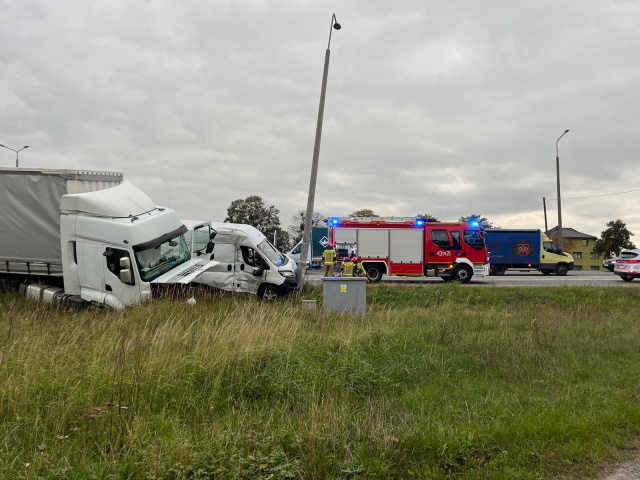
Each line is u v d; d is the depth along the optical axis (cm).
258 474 369
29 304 1262
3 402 466
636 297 1738
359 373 606
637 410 532
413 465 403
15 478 343
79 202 1205
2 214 1382
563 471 406
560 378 661
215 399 517
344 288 1238
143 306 1052
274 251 1623
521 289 1811
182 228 1327
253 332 721
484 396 582
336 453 407
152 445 385
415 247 2202
